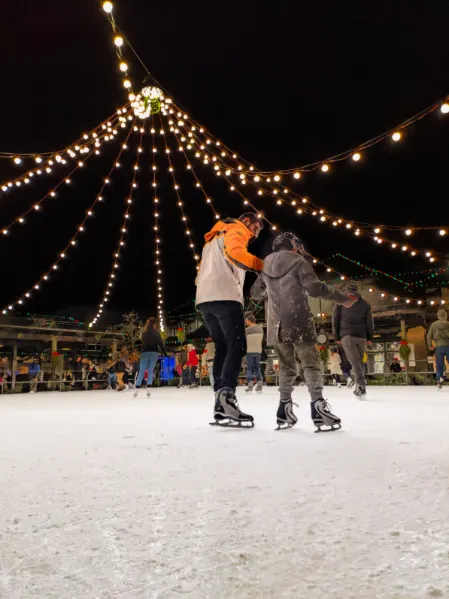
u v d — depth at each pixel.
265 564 1.03
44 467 2.23
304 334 3.59
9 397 11.81
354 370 7.26
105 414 5.43
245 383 18.98
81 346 25.80
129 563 1.05
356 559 1.05
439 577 0.95
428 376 18.44
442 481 1.78
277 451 2.54
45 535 1.25
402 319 22.42
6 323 22.11
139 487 1.79
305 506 1.48
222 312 3.91
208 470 2.07
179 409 6.14
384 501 1.52
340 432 3.31
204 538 1.21
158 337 10.04
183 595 0.89
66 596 0.90
